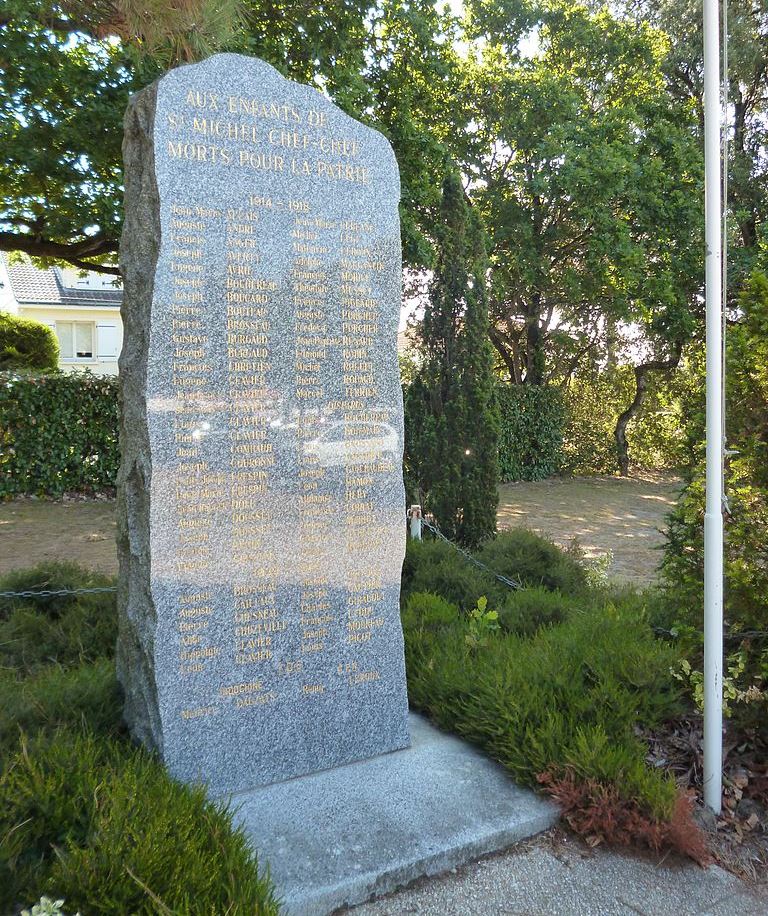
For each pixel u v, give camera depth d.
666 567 4.14
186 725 3.17
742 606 3.57
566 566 6.05
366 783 3.34
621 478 17.45
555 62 15.27
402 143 11.23
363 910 2.64
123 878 2.15
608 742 3.40
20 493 12.18
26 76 8.24
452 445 6.90
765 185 16.06
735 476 3.60
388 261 3.64
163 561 3.11
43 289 26.95
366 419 3.58
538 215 14.86
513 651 4.16
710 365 3.23
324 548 3.47
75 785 2.58
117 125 8.64
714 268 3.22
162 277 3.08
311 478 3.43
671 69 16.75
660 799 3.00
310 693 3.44
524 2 14.69
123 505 3.26
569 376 18.77
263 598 3.32
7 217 11.05
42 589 5.20
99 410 12.51
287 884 2.62
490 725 3.58
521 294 16.11
